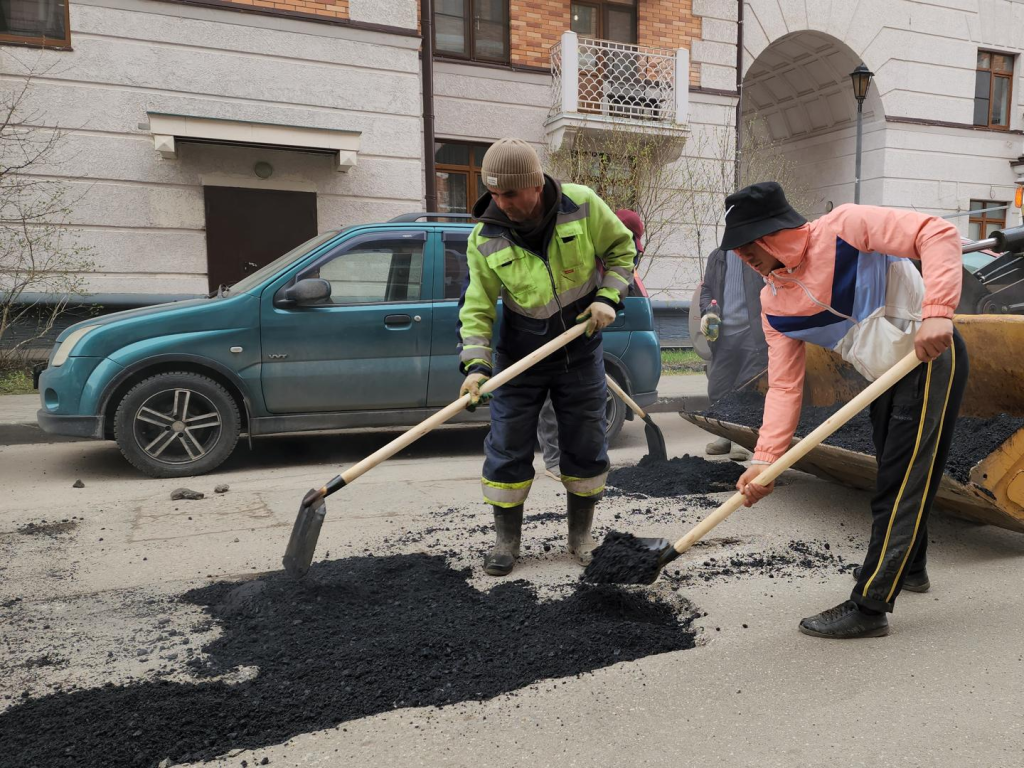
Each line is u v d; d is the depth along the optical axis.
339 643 2.57
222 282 10.52
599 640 2.57
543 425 5.01
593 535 3.76
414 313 5.72
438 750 1.98
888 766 1.88
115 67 9.63
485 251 2.97
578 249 2.94
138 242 9.98
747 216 2.46
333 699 2.21
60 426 5.16
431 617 2.77
